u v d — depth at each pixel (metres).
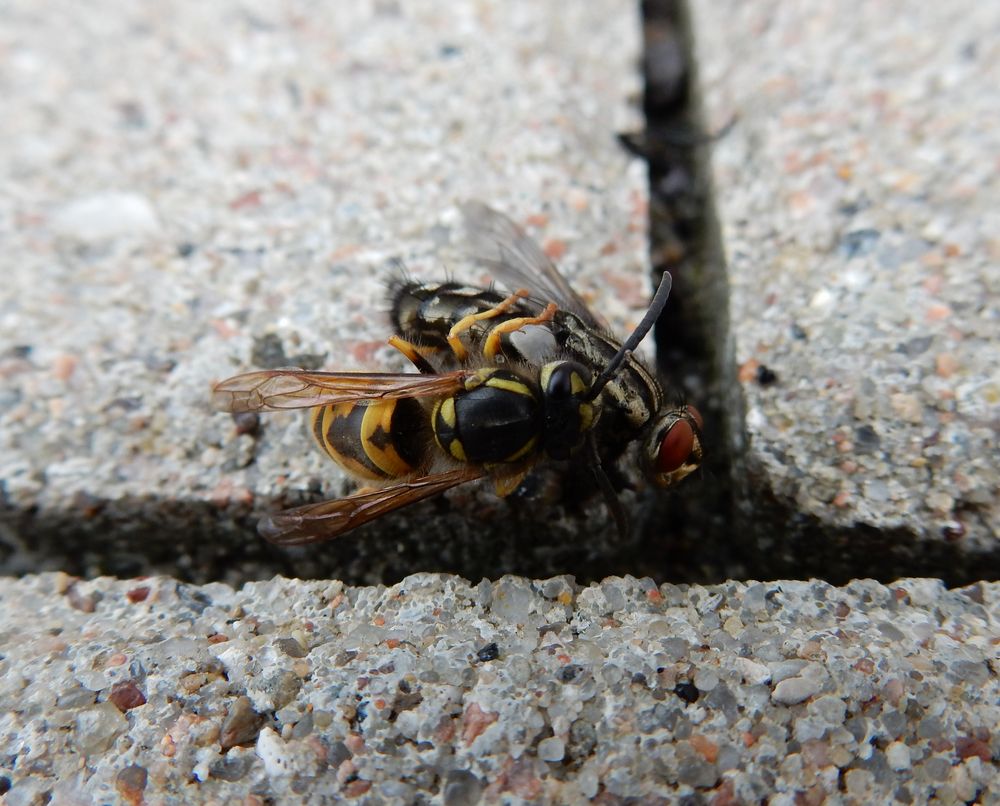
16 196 0.09
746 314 0.08
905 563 0.07
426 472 0.07
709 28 0.09
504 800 0.06
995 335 0.07
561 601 0.07
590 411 0.07
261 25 0.10
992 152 0.08
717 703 0.06
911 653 0.07
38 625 0.07
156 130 0.09
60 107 0.09
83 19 0.10
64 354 0.08
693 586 0.07
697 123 0.09
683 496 0.08
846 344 0.07
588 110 0.09
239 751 0.06
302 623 0.07
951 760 0.06
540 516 0.07
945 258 0.08
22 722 0.06
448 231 0.08
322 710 0.06
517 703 0.06
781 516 0.07
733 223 0.08
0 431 0.08
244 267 0.08
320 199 0.08
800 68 0.09
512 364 0.07
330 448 0.07
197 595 0.07
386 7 0.10
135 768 0.06
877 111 0.08
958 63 0.09
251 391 0.07
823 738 0.06
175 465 0.07
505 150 0.09
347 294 0.08
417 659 0.07
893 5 0.09
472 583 0.07
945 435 0.07
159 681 0.07
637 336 0.07
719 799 0.06
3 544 0.07
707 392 0.08
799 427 0.07
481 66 0.09
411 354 0.07
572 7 0.10
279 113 0.09
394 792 0.06
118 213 0.08
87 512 0.07
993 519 0.07
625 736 0.06
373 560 0.07
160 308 0.08
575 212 0.08
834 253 0.08
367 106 0.09
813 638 0.07
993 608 0.07
